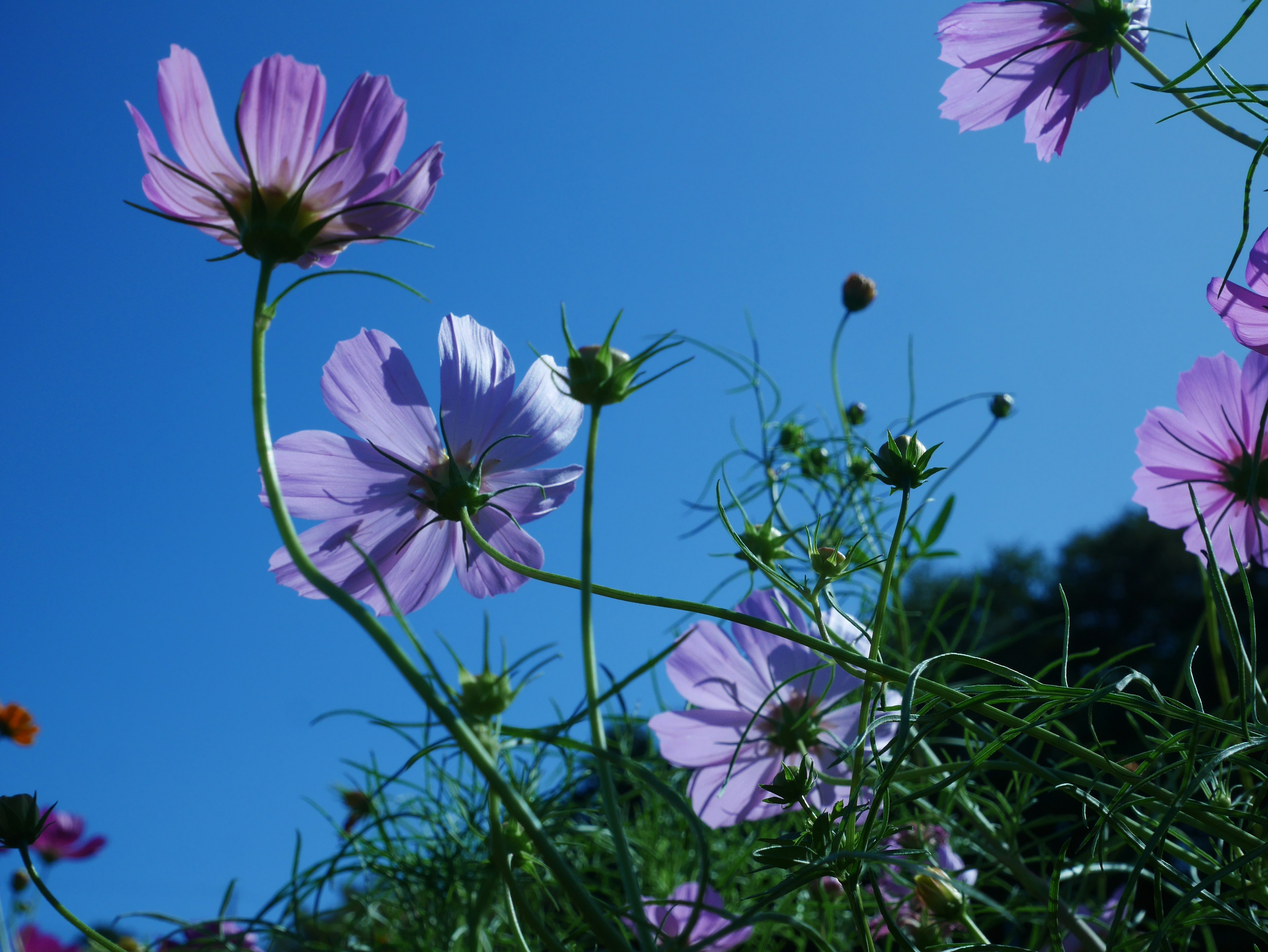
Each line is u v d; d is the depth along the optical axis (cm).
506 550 43
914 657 62
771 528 49
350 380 43
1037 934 51
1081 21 46
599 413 39
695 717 48
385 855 57
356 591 42
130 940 54
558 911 49
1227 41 39
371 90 39
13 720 83
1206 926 42
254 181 38
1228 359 48
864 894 53
